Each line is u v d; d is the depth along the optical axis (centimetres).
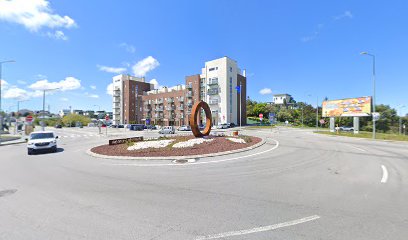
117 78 10000
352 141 2100
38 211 469
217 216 429
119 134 3944
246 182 669
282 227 377
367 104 3244
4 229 391
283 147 1530
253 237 346
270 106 9525
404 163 955
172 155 1149
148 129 5981
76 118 9419
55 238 356
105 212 459
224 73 6694
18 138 3058
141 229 381
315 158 1085
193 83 7406
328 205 473
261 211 448
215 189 605
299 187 609
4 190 623
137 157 1127
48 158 1234
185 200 523
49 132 1614
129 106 9306
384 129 6775
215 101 6844
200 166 918
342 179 689
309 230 364
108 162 1065
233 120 6969
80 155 1335
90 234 366
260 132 3888
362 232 353
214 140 1641
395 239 331
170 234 361
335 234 349
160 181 700
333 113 3788
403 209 446
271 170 826
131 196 559
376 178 698
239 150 1289
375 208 453
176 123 7906
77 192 599
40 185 673
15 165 1029
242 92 7569
